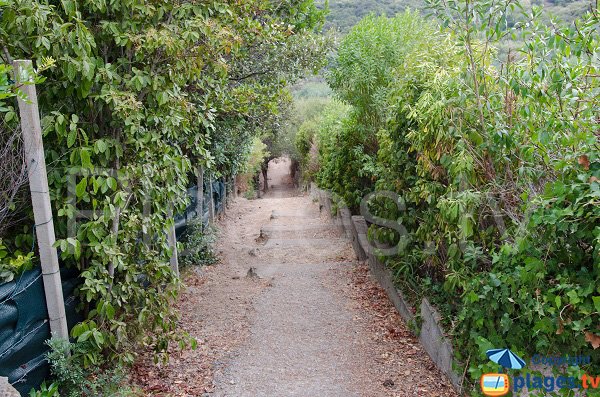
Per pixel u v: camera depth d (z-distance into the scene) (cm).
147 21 381
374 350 461
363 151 870
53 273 319
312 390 387
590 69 295
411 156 520
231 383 398
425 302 457
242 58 704
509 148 325
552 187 261
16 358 301
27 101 259
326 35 834
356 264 770
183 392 383
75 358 334
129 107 345
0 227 326
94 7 342
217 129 745
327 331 509
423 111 413
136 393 373
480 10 326
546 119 302
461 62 412
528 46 303
